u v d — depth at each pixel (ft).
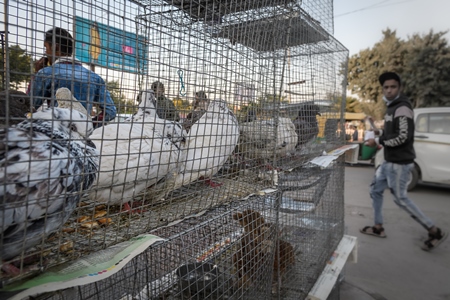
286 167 6.05
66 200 2.54
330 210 8.73
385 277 9.88
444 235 12.91
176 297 4.38
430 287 9.30
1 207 2.10
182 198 4.47
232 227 4.98
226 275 4.71
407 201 11.82
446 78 48.01
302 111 7.07
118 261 2.57
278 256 5.72
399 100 11.82
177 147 4.23
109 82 3.87
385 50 54.13
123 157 3.73
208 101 4.52
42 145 2.49
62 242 2.71
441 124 18.85
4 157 2.23
